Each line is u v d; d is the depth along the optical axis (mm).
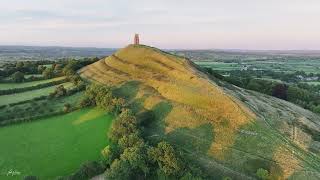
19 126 106250
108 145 90000
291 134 102000
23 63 186625
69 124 106938
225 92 115438
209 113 104875
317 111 163500
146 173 81750
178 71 130875
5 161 84750
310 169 84875
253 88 180375
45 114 112812
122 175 78062
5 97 130375
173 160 80875
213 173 83250
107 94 115625
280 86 186500
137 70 141875
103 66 157625
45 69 165125
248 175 83062
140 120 103125
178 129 100125
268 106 127625
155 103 114062
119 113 108188
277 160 87375
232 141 93875
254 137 95188
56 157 87000
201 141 94500
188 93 114938
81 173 78875
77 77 145375
